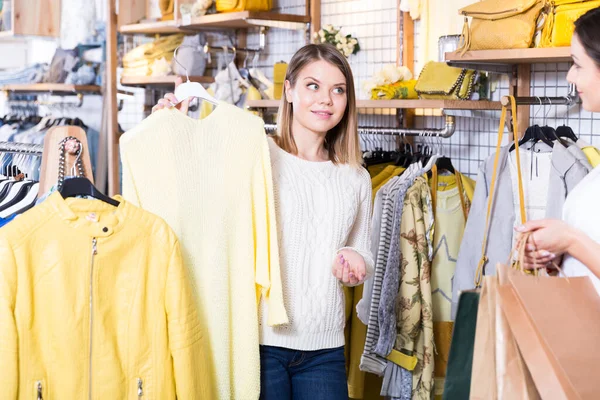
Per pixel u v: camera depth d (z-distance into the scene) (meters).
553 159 2.64
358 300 3.13
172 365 1.95
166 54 4.66
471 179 3.23
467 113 3.10
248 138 2.13
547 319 1.42
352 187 2.32
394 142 3.86
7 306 1.74
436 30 3.54
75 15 5.38
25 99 6.03
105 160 5.14
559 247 1.64
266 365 2.18
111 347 1.89
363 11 3.93
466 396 1.54
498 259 2.71
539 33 2.75
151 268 1.94
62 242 1.83
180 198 2.05
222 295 2.08
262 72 4.45
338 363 2.27
